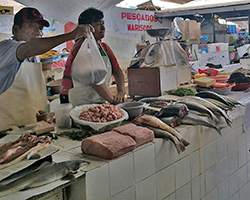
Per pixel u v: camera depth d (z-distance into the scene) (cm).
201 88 342
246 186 324
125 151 177
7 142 174
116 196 173
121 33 429
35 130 203
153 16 469
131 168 181
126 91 396
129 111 234
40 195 133
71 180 146
